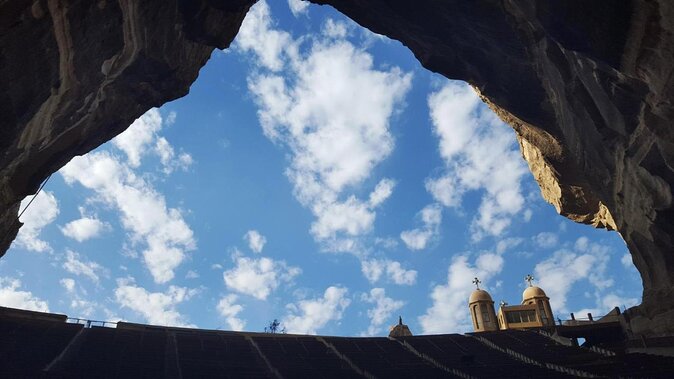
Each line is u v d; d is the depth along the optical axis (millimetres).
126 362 20859
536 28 16469
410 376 22906
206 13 18078
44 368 18203
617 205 21969
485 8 18312
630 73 12273
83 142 19266
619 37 11055
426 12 20219
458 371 24000
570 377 19500
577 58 15438
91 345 22828
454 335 34531
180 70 20594
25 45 10383
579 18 11359
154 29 16594
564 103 20375
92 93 16062
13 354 18906
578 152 23094
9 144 12688
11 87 10922
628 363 20328
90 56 13852
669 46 10195
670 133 14031
